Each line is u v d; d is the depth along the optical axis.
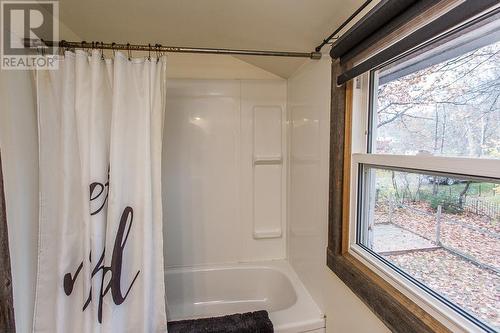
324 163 1.38
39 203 1.08
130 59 1.13
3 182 0.93
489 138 0.63
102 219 1.10
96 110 1.08
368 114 1.11
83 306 1.09
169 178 2.01
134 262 1.14
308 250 1.65
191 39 1.56
